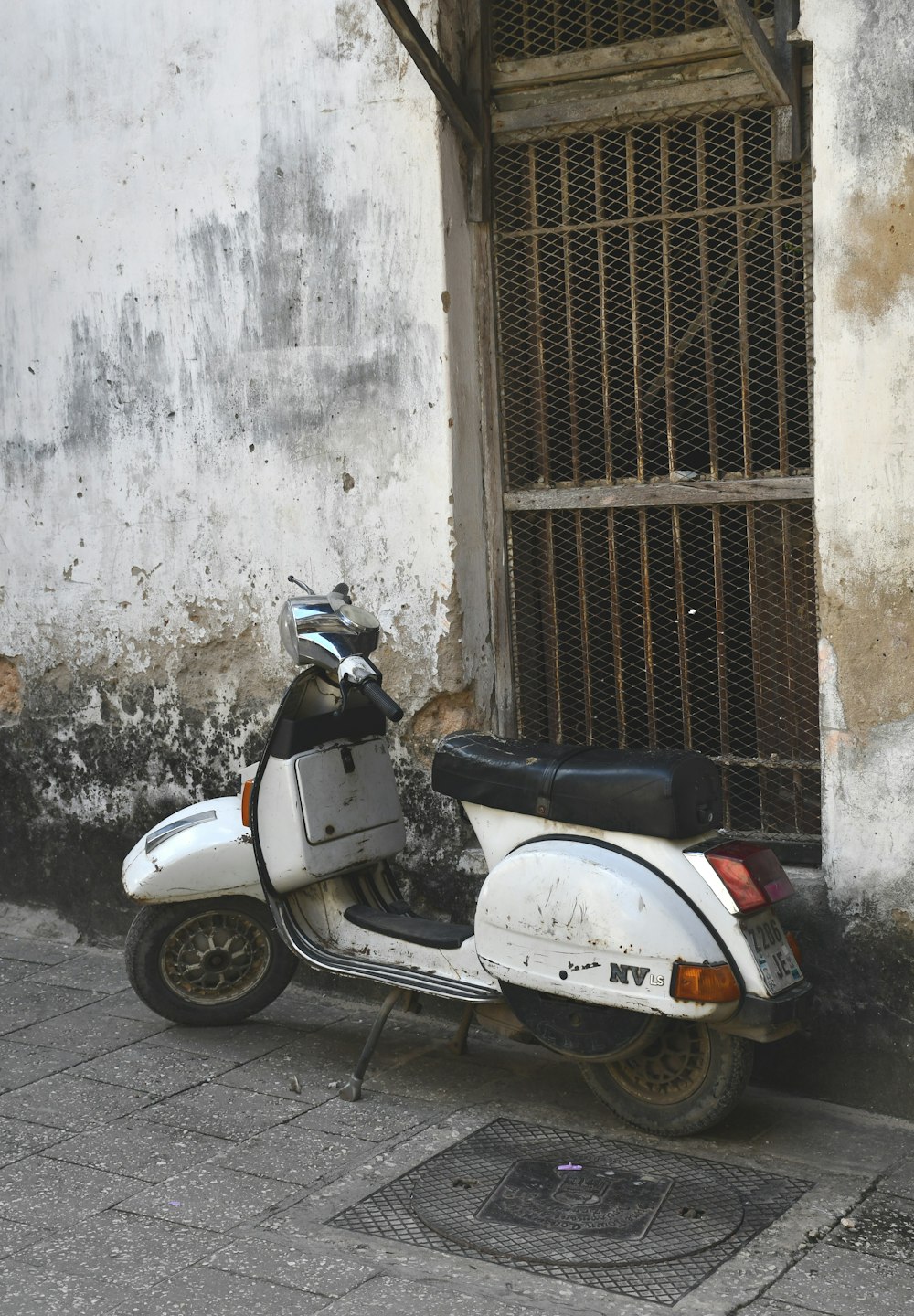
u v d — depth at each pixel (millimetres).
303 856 4133
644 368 4406
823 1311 2920
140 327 5086
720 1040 3594
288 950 4543
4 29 5246
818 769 4250
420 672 4660
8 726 5582
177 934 4539
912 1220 3307
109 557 5270
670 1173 3541
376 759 4352
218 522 5016
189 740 5176
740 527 4324
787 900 4035
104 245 5125
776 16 3877
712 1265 3098
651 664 4477
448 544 4559
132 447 5164
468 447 4605
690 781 3547
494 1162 3605
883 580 3816
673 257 4309
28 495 5422
